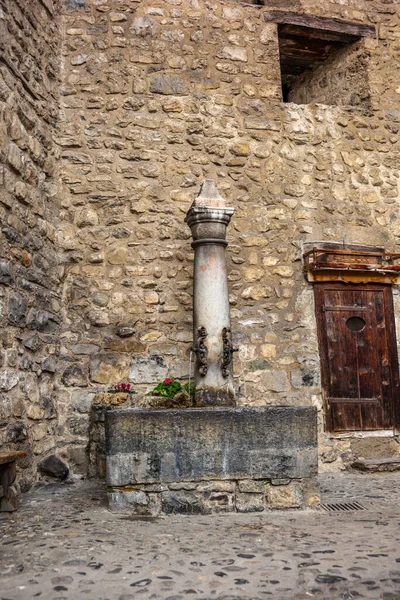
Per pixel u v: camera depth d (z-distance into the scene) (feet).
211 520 11.10
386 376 18.57
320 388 17.97
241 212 18.53
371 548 9.09
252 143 18.98
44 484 14.80
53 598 7.08
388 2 21.17
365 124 20.18
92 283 17.20
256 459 11.95
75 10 18.38
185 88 18.71
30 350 14.62
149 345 17.16
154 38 18.72
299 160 19.30
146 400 13.42
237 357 17.65
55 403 16.19
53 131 17.19
